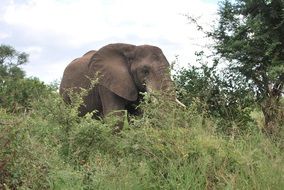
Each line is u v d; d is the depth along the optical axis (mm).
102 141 6215
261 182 4965
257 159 5559
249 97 9617
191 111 6398
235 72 9875
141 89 8867
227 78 9867
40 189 5121
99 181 5016
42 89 14398
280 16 9664
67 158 5879
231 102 9531
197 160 5348
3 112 6809
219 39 10633
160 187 5109
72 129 6352
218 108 9109
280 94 9633
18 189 5094
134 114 9141
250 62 9891
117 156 5918
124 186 4941
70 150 6121
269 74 9039
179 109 6402
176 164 5305
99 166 5344
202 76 9656
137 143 5824
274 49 9719
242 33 10164
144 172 5242
